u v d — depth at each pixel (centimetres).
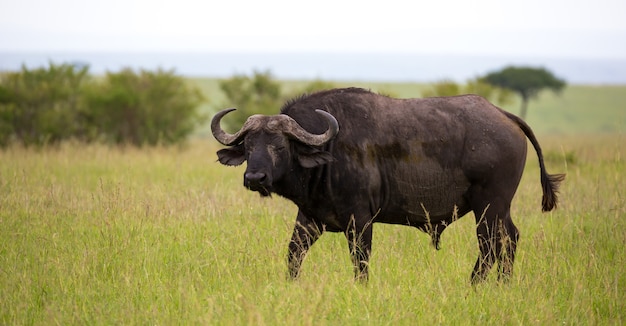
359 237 2697
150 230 3138
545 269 2692
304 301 2177
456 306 2322
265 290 2373
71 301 2298
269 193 2706
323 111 2598
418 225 2903
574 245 3016
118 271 2616
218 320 2119
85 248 2738
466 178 2770
